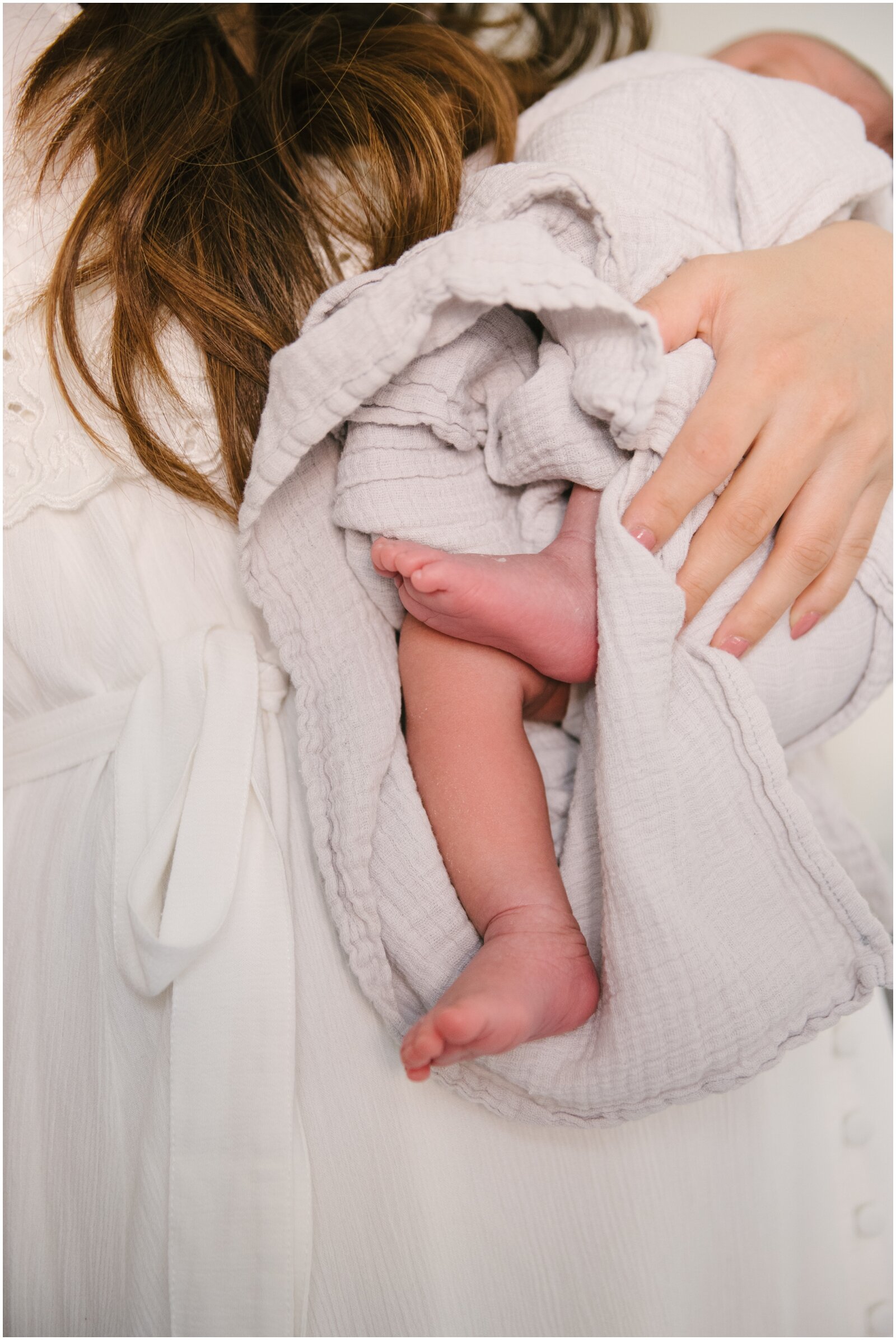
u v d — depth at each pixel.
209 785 0.57
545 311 0.58
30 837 0.64
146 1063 0.57
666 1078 0.53
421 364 0.59
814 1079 0.67
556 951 0.52
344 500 0.60
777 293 0.62
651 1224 0.58
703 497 0.60
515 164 0.64
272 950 0.56
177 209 0.64
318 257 0.67
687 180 0.67
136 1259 0.53
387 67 0.72
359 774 0.57
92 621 0.64
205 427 0.63
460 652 0.59
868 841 0.77
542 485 0.65
